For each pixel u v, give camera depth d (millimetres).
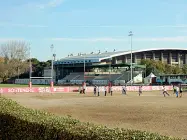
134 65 144125
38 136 10656
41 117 11609
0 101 15523
